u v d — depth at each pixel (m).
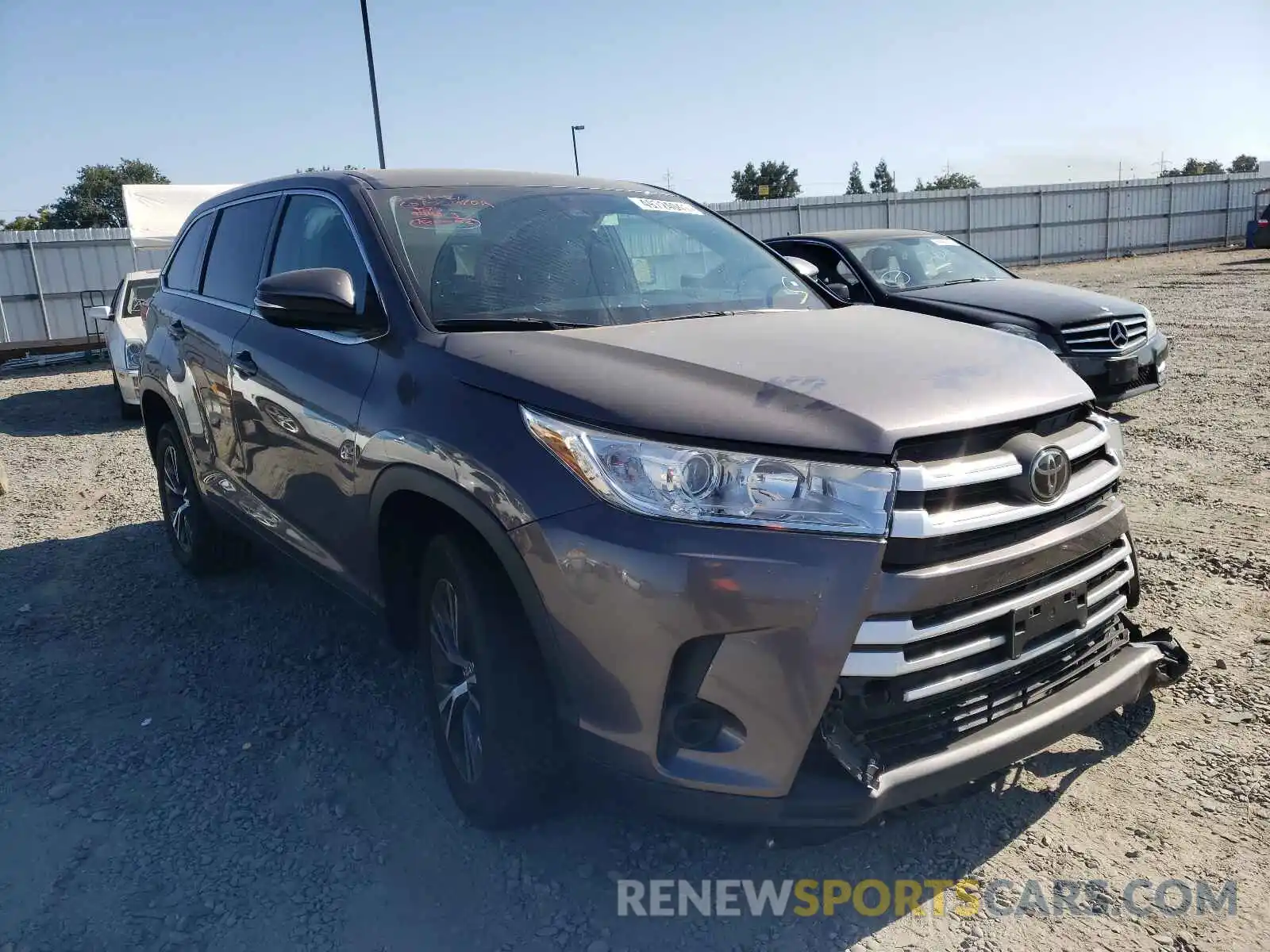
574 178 4.04
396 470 2.80
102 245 21.28
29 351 17.72
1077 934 2.37
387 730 3.45
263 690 3.79
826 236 9.05
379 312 3.11
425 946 2.40
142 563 5.38
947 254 9.20
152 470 8.08
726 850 2.74
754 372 2.49
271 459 3.69
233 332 4.00
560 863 2.70
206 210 4.88
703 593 2.16
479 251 3.29
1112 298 8.11
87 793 3.10
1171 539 5.00
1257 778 2.93
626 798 2.35
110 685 3.87
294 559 3.73
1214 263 26.22
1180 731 3.21
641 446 2.26
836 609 2.16
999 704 2.46
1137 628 3.02
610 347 2.69
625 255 3.52
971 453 2.39
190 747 3.37
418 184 3.60
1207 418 7.77
